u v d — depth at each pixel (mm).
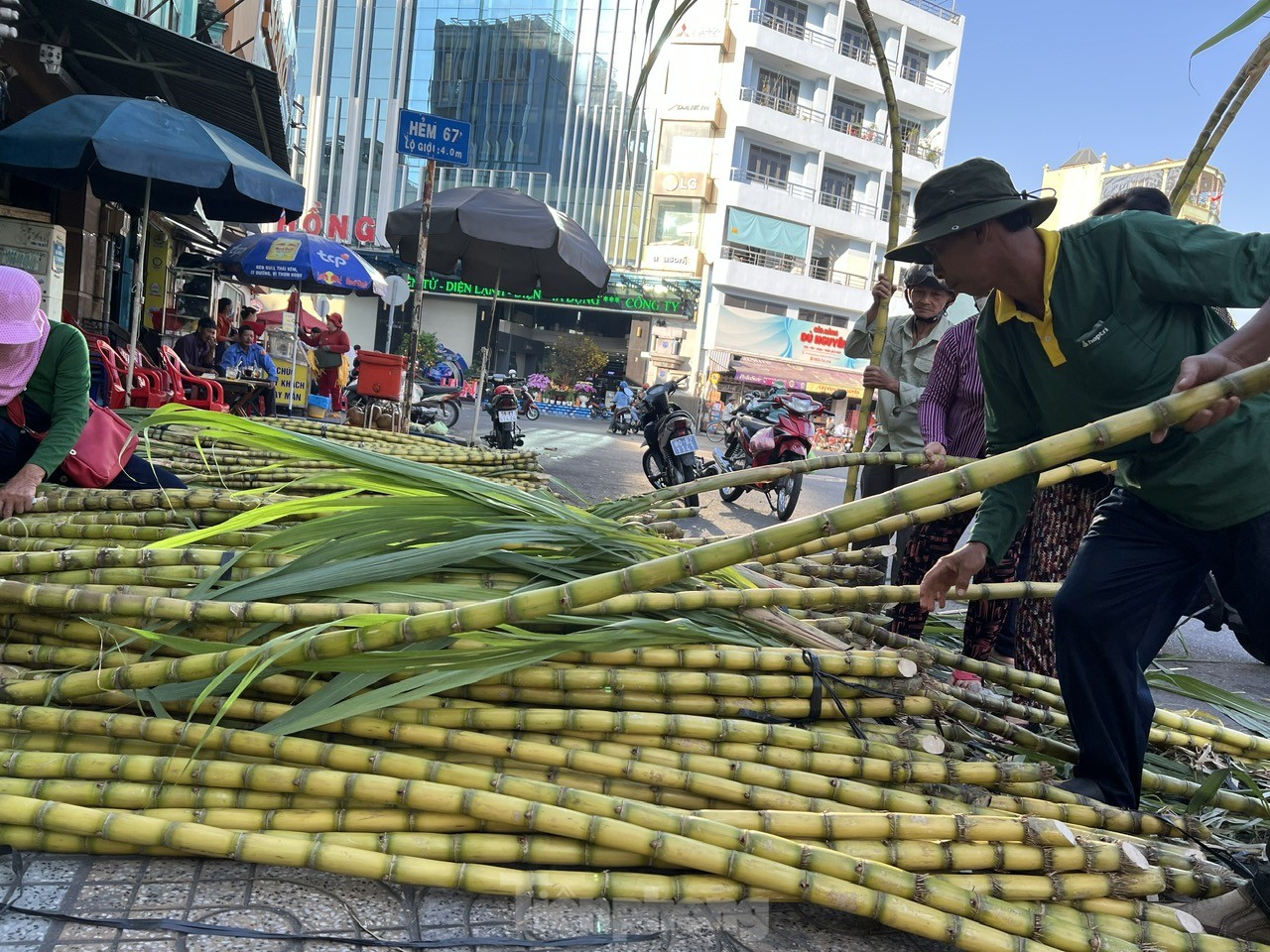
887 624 3631
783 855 2055
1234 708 3828
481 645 2420
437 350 35281
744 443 11781
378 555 2621
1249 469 2314
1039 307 2498
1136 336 2398
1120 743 2605
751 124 41500
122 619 2547
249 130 12156
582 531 2803
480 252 11164
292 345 15438
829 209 43781
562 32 44906
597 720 2379
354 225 46375
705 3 41406
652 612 2689
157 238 14742
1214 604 5590
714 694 2506
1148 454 2412
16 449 3605
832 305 44438
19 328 3393
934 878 2066
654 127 44062
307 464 4820
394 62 46969
